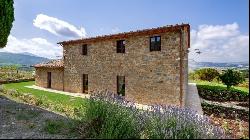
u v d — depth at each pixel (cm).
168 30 1894
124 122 877
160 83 1972
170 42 1916
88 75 2567
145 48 2066
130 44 2175
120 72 2253
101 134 855
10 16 1734
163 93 1953
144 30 1998
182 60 1881
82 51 2662
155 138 817
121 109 930
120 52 2284
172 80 1906
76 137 873
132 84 2153
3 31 1689
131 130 871
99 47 2456
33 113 1239
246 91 2928
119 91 2300
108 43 2367
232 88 3122
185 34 2081
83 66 2636
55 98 2198
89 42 2556
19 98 1909
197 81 4106
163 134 807
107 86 2372
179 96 1872
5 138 839
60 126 993
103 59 2412
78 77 2700
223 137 766
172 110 870
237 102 2247
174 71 1897
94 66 2505
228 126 1172
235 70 2873
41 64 3259
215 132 773
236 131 1071
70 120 1095
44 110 1370
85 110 1023
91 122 928
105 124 904
